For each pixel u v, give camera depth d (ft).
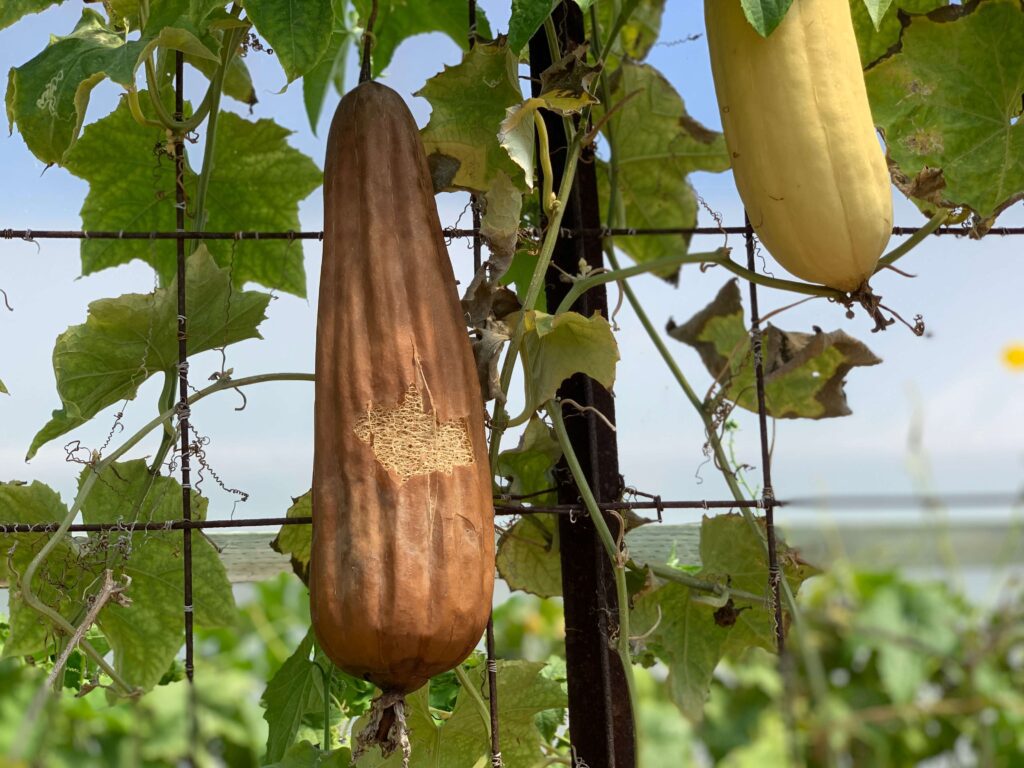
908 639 9.63
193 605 5.46
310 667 5.60
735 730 10.62
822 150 4.39
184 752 8.05
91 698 7.02
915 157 5.22
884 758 9.84
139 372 5.32
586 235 5.31
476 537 4.02
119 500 5.33
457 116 4.89
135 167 6.21
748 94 4.46
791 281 4.81
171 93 6.04
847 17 4.57
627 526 5.32
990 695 9.64
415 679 4.03
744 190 4.59
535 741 5.63
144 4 5.16
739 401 6.44
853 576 10.74
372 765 5.28
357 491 3.96
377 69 7.37
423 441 4.01
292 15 4.33
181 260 4.97
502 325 4.59
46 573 5.25
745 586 5.94
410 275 4.15
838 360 6.20
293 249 6.46
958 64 5.19
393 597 3.87
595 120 6.86
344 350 4.07
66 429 5.24
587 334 4.56
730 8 4.50
